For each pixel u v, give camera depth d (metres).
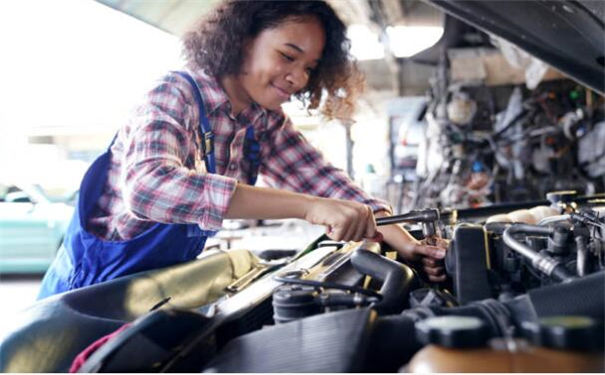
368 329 0.47
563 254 0.73
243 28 1.11
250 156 1.33
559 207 1.22
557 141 5.36
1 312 3.46
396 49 4.88
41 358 0.64
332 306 0.59
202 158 1.12
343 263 0.82
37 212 4.18
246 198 0.85
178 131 0.95
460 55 5.52
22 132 6.21
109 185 1.10
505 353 0.38
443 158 5.46
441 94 5.63
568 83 5.45
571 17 1.22
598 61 1.48
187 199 0.84
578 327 0.36
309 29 1.13
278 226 4.84
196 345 0.53
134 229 1.08
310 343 0.46
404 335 0.51
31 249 4.16
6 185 4.60
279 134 1.39
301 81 1.17
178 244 1.11
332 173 1.38
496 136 5.42
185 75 1.07
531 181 5.34
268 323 0.68
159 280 0.93
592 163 5.26
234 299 0.68
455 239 0.71
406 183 6.04
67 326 0.69
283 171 1.42
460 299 0.67
